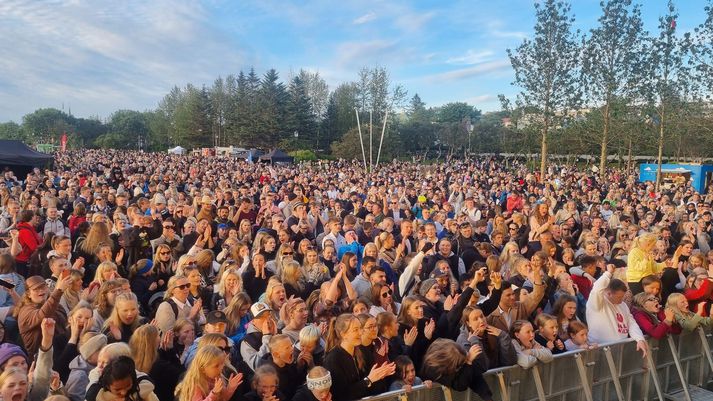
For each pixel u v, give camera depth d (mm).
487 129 79125
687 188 25516
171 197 13805
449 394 4418
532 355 4887
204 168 32906
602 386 5398
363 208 13250
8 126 118812
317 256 7379
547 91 33031
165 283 6789
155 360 4254
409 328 5059
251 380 4125
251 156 55094
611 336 5625
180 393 3795
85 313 4559
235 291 5984
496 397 4688
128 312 4797
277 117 73438
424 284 6012
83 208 10211
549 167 42781
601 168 33375
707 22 27375
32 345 4680
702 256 8203
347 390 4109
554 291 6527
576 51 32281
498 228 10383
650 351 5727
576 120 35438
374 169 41719
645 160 53938
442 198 16453
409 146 79562
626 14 30578
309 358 4492
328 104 82500
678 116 30328
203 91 85812
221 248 8648
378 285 5969
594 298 5762
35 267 7270
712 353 6480
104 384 3480
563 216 13156
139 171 27469
